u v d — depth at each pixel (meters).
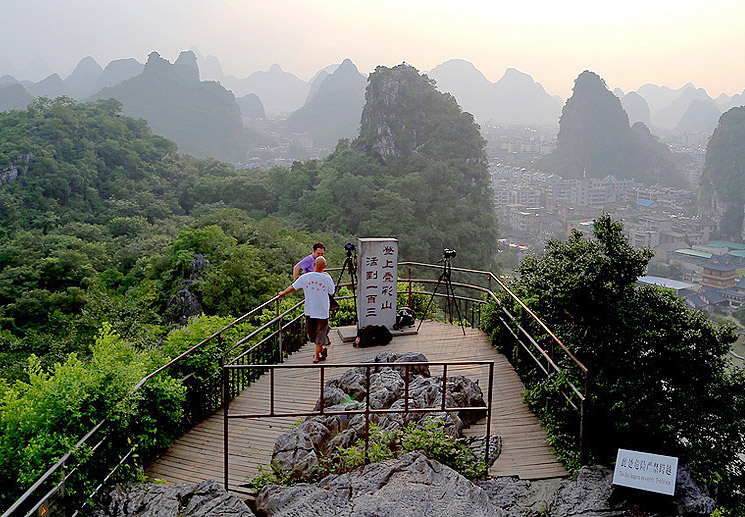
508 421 7.04
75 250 51.31
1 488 4.87
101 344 6.89
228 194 88.50
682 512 4.88
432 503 4.50
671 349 6.17
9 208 69.31
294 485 5.10
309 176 91.12
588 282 6.36
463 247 79.00
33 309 40.91
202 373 7.53
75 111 99.38
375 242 10.15
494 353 9.46
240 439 6.80
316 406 7.11
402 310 10.87
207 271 33.22
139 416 5.87
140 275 48.62
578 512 4.93
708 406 6.22
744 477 6.16
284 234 49.56
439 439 5.64
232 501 4.80
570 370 6.61
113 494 4.95
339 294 13.60
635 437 6.29
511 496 5.25
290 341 9.89
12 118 93.31
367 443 5.61
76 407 5.13
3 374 22.88
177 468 6.15
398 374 7.45
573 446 6.27
